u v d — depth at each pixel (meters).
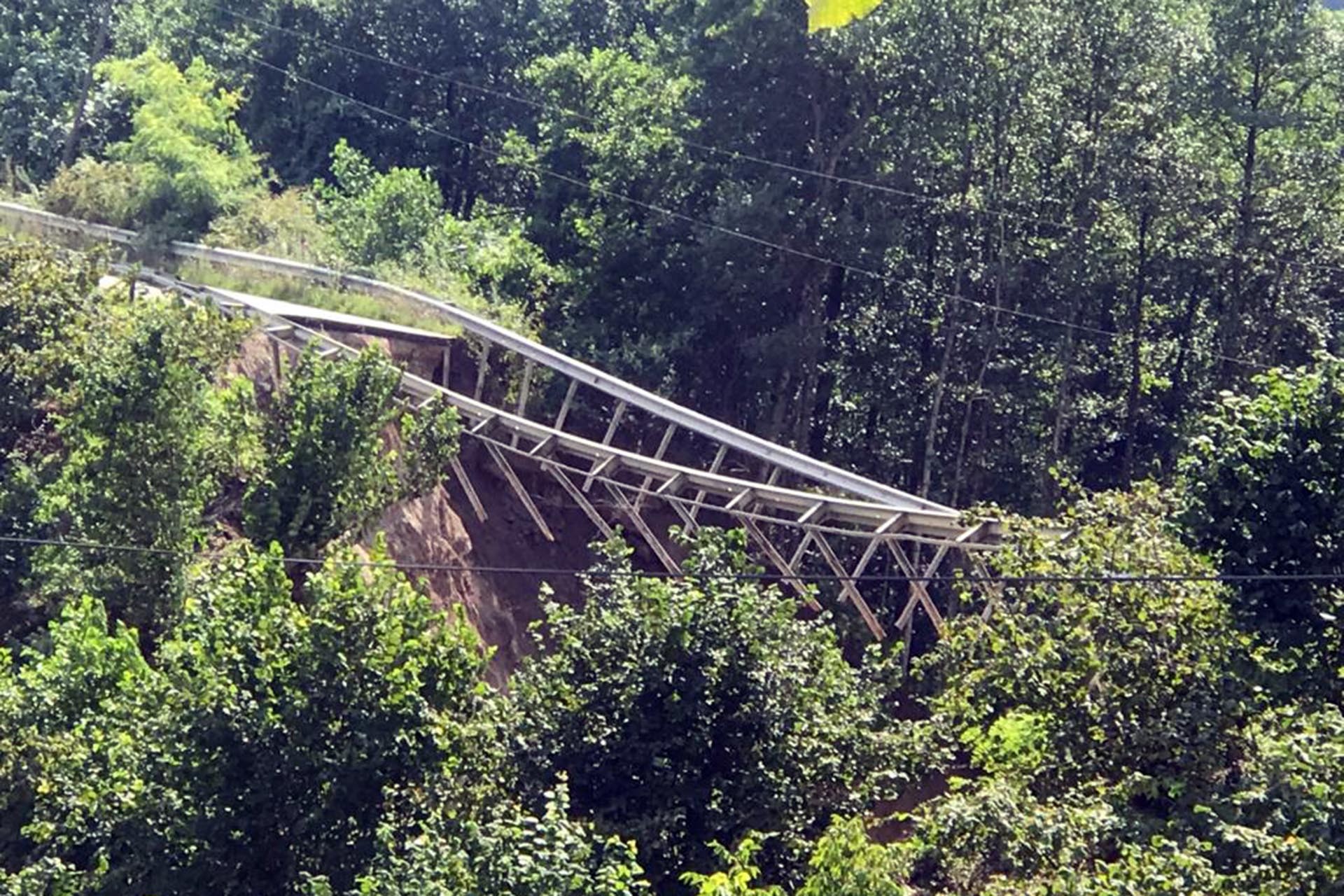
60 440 29.77
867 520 32.91
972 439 54.09
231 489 31.12
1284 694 20.53
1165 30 49.69
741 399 54.88
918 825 20.69
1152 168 47.88
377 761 18.67
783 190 49.31
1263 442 20.56
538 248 54.00
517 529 38.69
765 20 49.34
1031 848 19.03
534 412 46.44
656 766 20.36
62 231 44.66
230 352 31.19
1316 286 53.44
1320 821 16.58
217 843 18.16
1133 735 20.64
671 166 52.75
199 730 18.33
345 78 65.38
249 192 49.09
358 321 40.72
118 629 21.92
